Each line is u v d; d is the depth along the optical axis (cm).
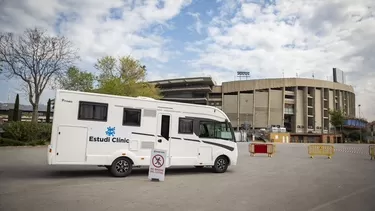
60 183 899
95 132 1030
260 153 2650
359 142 9606
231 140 1312
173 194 780
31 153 1911
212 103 10994
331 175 1252
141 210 608
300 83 10450
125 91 3822
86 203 651
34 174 1068
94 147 1024
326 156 2514
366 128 11538
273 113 10294
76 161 993
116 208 617
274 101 10338
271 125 9756
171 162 1162
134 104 1110
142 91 3962
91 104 1034
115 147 1058
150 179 1016
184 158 1190
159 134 1146
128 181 979
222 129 1298
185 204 670
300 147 4391
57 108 983
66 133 987
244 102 10425
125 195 749
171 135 1170
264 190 871
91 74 4256
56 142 972
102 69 3978
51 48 3138
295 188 916
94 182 938
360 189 920
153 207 636
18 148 2298
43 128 2612
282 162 1872
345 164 1783
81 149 1003
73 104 1007
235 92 10694
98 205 637
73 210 590
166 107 1174
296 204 698
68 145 986
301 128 10375
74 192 766
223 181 1034
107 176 1073
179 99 10988
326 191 874
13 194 723
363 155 2759
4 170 1138
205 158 1236
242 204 685
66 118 992
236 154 1315
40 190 781
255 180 1073
